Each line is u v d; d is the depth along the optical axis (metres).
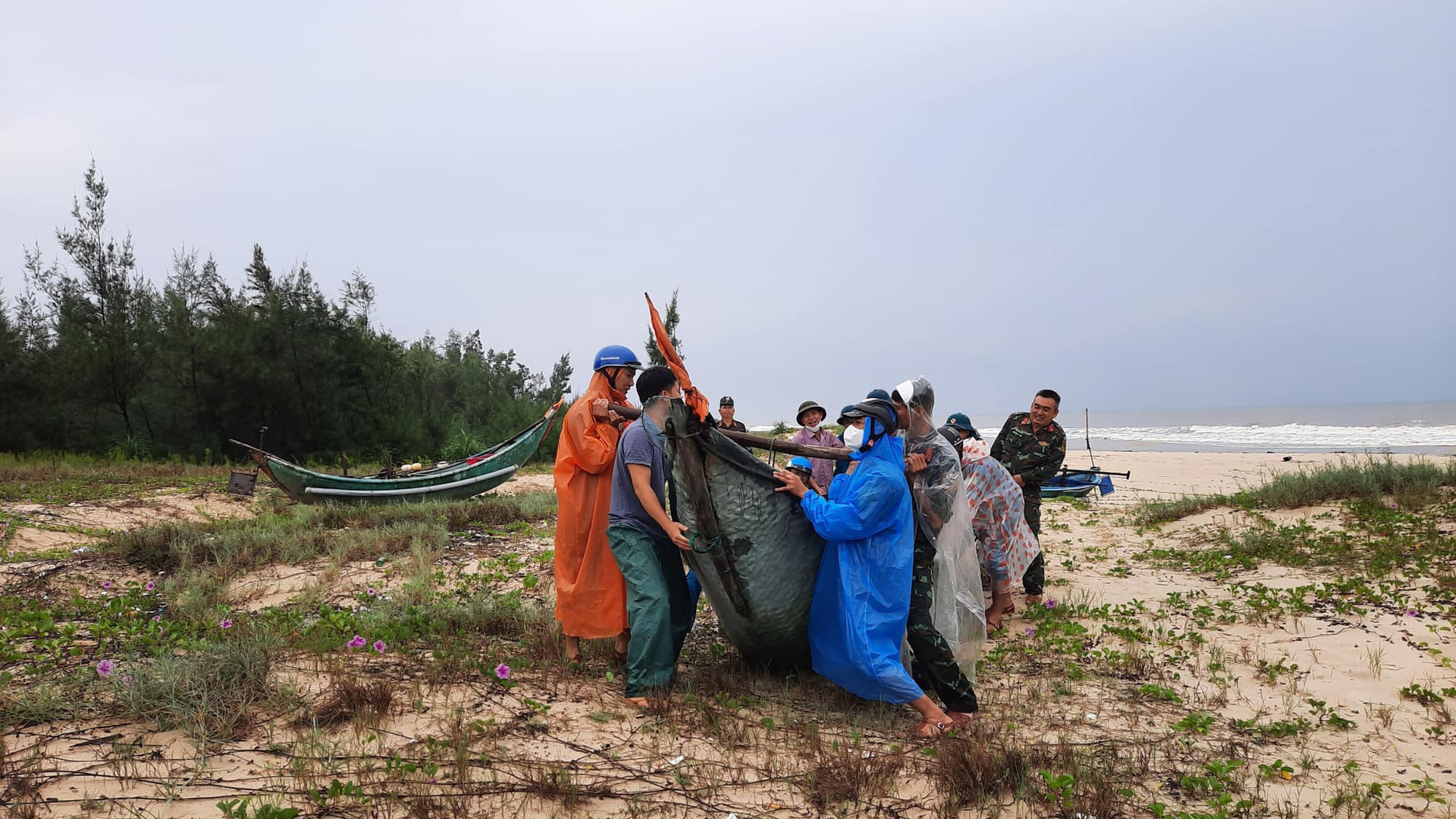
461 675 5.08
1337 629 6.50
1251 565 8.74
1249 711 4.99
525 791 3.61
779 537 4.84
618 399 5.39
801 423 8.55
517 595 7.30
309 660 5.27
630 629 5.12
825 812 3.60
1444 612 6.68
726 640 6.30
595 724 4.44
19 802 3.27
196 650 5.05
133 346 27.91
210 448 26.53
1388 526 9.35
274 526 11.05
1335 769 4.14
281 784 3.53
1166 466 27.23
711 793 3.71
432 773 3.67
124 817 3.23
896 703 4.61
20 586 7.62
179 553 8.80
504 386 42.34
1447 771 4.14
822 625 4.93
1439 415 103.25
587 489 5.20
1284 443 50.03
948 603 5.10
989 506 6.84
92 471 19.09
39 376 27.36
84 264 28.47
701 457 4.65
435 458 29.73
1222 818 3.51
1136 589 8.23
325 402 28.72
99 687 4.54
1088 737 4.52
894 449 4.77
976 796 3.70
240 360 26.92
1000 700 5.10
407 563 8.88
